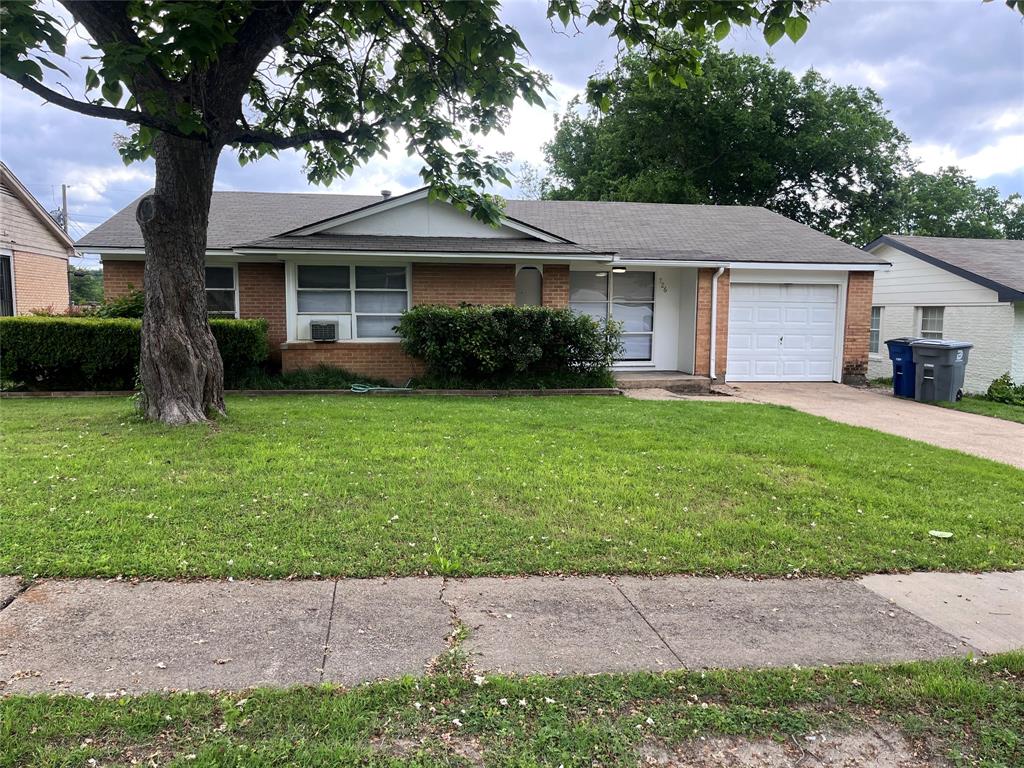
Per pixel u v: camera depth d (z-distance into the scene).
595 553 4.14
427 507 4.82
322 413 8.54
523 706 2.59
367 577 3.73
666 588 3.73
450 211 12.49
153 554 3.87
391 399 10.40
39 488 4.93
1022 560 4.27
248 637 3.06
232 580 3.64
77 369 10.70
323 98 7.84
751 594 3.69
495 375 11.86
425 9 5.89
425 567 3.87
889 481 6.01
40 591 3.44
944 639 3.23
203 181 7.34
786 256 13.59
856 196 30.80
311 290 12.21
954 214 34.31
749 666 2.93
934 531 4.71
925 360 11.99
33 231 18.53
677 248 13.68
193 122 4.93
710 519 4.81
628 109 28.34
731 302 13.97
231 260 12.75
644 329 14.51
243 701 2.54
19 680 2.66
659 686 2.75
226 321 11.15
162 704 2.51
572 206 16.61
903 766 2.34
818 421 9.20
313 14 6.68
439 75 6.75
